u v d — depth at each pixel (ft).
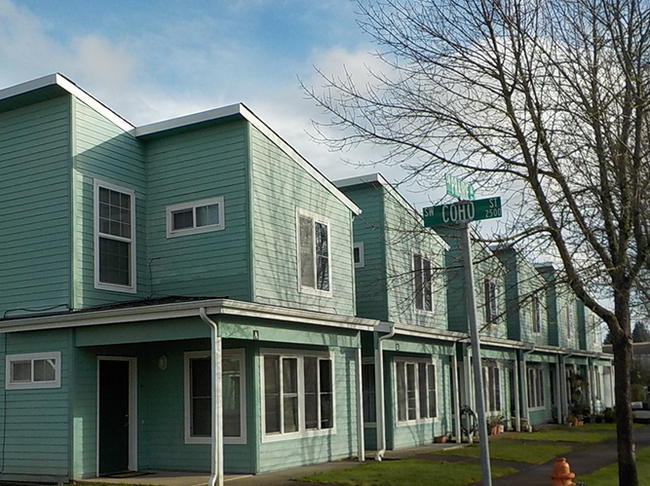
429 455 61.82
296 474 49.03
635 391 146.51
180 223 54.08
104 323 46.39
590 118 40.57
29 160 52.03
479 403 24.20
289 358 53.98
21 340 50.37
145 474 49.47
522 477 50.88
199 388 51.42
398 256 70.18
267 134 54.03
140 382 52.44
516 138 42.14
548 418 111.96
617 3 40.16
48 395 48.55
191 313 43.34
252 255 50.98
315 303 57.57
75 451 47.03
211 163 53.26
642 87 40.19
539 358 104.68
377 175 67.77
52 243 50.26
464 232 25.96
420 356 74.13
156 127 54.54
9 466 49.37
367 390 68.13
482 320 84.07
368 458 59.62
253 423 49.39
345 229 63.57
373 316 67.36
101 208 51.88
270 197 53.72
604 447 71.97
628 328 41.52
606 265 40.55
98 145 52.21
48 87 50.14
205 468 50.08
